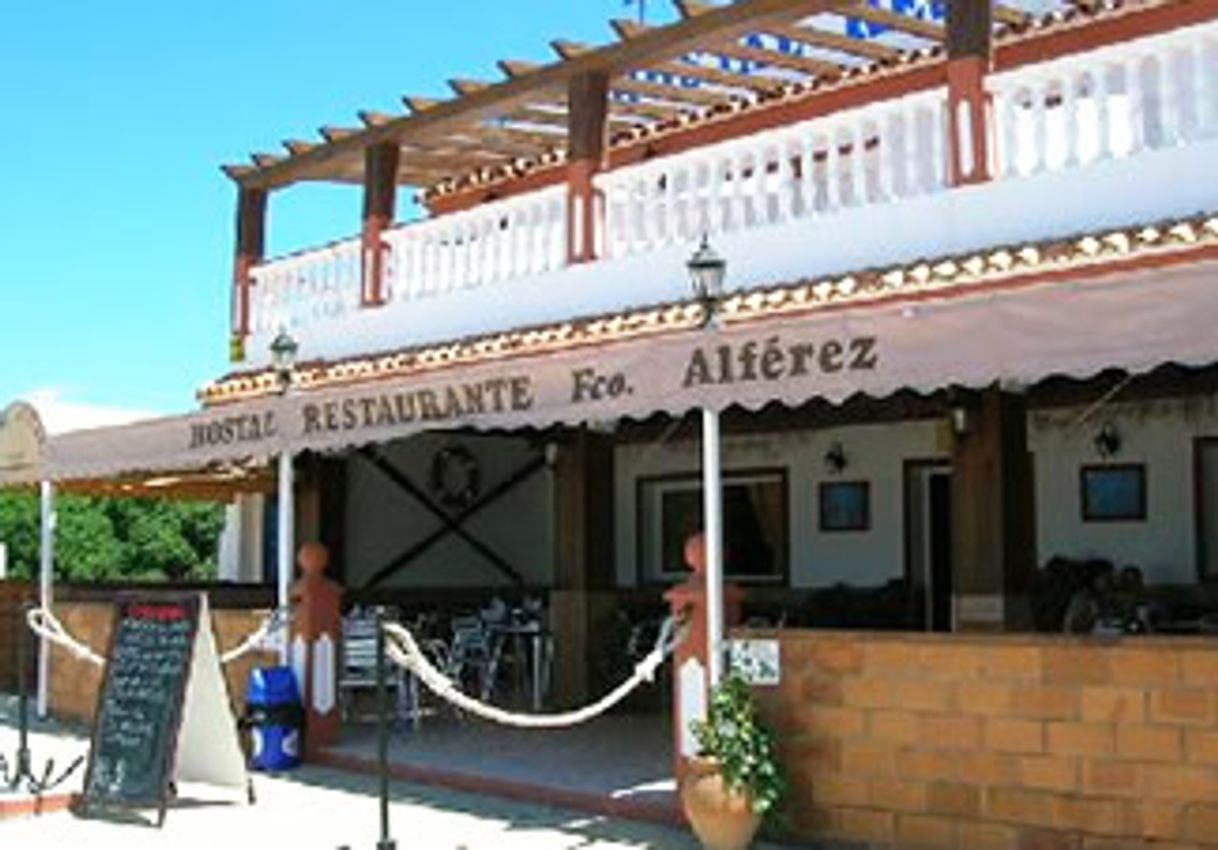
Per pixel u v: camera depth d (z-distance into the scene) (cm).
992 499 1250
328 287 1852
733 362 951
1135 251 1053
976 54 1248
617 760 1334
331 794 1264
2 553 3089
